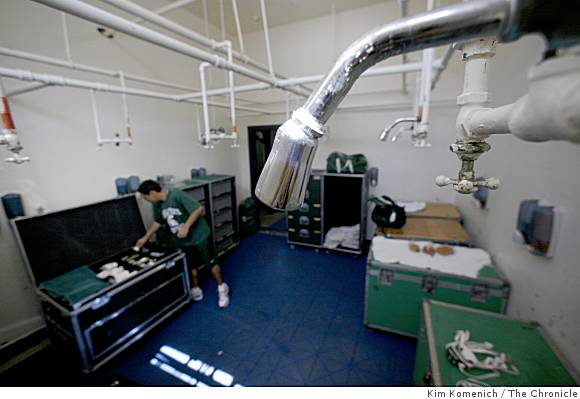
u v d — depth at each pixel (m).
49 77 1.48
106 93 2.43
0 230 1.86
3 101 1.08
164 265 2.18
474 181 0.51
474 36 0.26
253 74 1.55
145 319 2.05
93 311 1.72
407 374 1.71
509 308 1.58
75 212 2.12
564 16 0.18
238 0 3.04
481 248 2.16
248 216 4.33
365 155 3.65
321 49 3.54
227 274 3.08
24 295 2.01
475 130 0.43
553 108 0.19
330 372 1.75
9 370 1.84
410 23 0.29
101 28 2.36
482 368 1.04
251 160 4.46
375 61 0.34
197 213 2.36
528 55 1.50
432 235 2.34
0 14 1.77
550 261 1.18
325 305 2.47
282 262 3.38
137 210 2.56
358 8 3.25
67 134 2.16
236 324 2.23
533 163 1.37
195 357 1.90
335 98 0.37
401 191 3.54
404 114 3.34
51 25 2.02
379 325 2.01
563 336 1.09
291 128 0.39
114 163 2.54
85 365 1.69
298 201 0.42
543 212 1.18
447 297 1.73
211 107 3.80
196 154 3.57
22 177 1.93
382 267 1.86
